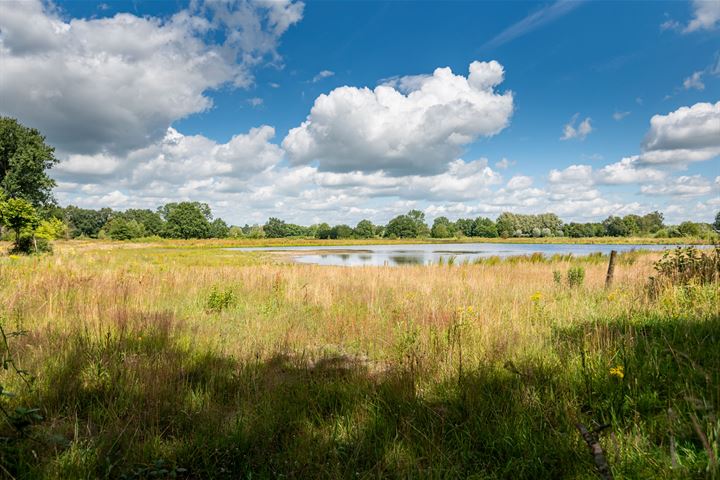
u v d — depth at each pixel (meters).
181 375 4.53
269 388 4.10
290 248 75.25
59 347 5.05
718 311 5.54
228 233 138.00
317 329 6.82
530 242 115.25
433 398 3.77
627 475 2.48
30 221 27.56
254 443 3.15
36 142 47.22
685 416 3.01
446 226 164.50
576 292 9.30
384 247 81.94
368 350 5.71
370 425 3.30
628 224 136.50
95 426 3.41
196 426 3.41
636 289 8.39
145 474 2.69
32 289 8.97
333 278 13.34
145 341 5.51
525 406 3.37
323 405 3.82
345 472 2.72
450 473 2.65
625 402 3.32
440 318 6.55
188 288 10.70
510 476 2.68
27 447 2.87
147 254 37.16
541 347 4.91
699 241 10.58
